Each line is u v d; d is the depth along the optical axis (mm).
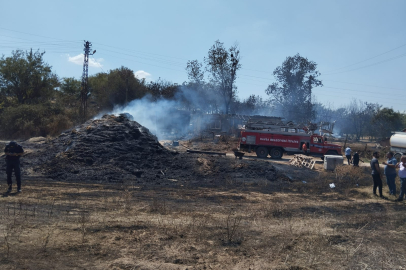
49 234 5312
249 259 4805
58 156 14062
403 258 5148
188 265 4441
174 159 16219
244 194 11125
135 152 16000
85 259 4383
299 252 5207
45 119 34969
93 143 15562
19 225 5680
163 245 5160
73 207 7492
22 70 41906
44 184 10656
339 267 4656
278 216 7871
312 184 14086
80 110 39656
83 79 39812
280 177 15500
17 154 8953
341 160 19922
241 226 6645
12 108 34844
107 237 5387
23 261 4133
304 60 56594
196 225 6441
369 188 13156
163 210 7766
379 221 7594
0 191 8977
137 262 4398
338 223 7289
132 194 9859
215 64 47125
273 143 26375
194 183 12992
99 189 10391
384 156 28609
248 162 16719
